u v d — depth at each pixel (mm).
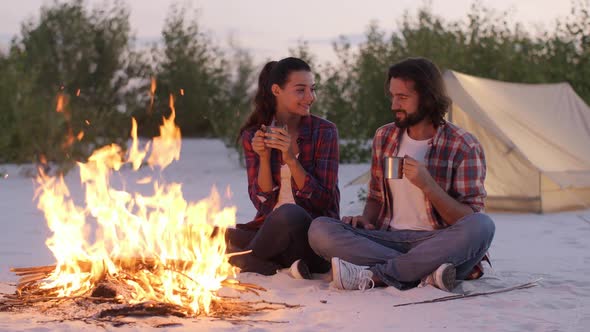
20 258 4789
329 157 4320
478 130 7746
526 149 7629
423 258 3770
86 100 19891
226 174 11656
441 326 3129
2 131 12531
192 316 3244
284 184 4344
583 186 7555
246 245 4379
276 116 4430
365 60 15648
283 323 3156
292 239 4164
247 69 22125
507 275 4246
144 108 20359
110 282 3496
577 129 8508
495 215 7312
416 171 3783
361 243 3914
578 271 4395
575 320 3229
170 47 21219
